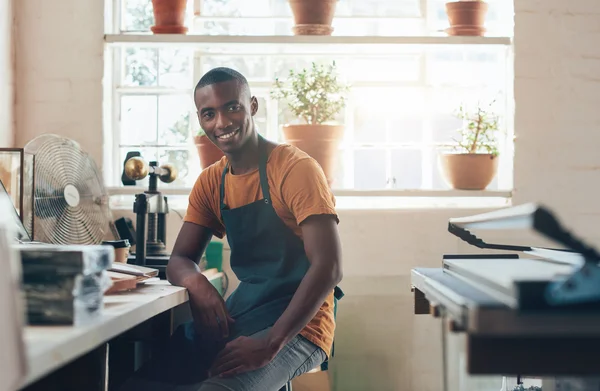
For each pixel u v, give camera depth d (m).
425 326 3.23
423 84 3.51
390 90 3.52
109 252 1.45
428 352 3.23
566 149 3.22
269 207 2.23
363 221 3.21
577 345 1.06
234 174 2.33
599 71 3.22
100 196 2.63
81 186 2.55
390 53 3.52
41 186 2.41
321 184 2.17
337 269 2.08
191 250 2.39
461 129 3.38
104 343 1.71
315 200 2.12
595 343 1.06
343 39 3.19
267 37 3.19
